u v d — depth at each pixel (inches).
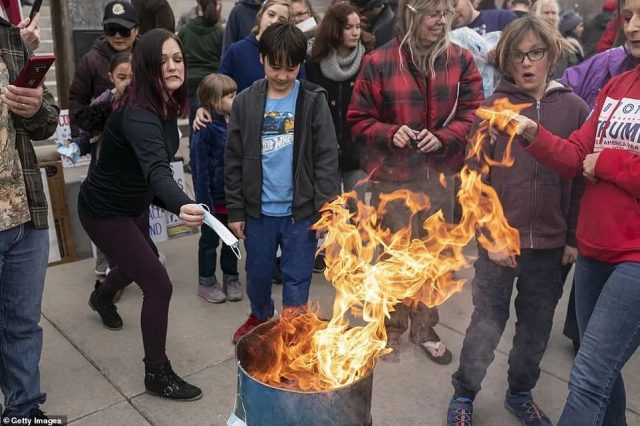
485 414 101.7
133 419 99.6
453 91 112.7
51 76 271.0
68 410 101.3
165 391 104.0
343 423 63.9
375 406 103.1
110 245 100.7
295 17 159.0
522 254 91.7
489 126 89.7
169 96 96.8
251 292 117.2
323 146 110.1
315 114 109.8
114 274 123.1
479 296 95.8
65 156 152.6
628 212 74.0
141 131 93.0
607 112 78.5
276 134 108.9
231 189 112.6
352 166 148.3
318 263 157.5
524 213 90.1
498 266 92.8
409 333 121.9
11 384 91.0
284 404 62.7
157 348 103.7
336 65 140.9
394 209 120.3
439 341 118.1
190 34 216.1
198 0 218.5
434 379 111.0
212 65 219.0
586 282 81.4
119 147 96.5
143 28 172.6
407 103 112.0
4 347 89.7
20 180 82.5
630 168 72.2
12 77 80.7
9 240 82.5
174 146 101.3
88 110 125.3
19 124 82.3
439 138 112.7
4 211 80.8
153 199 107.5
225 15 363.6
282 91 109.6
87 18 195.6
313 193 110.8
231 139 111.0
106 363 115.9
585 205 80.0
